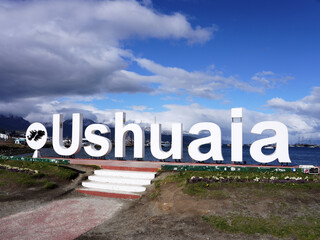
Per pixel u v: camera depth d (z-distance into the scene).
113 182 20.23
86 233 11.33
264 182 16.02
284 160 22.16
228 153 99.38
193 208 13.44
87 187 19.78
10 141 134.12
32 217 13.55
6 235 11.18
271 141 22.64
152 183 19.34
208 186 15.80
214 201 13.91
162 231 11.21
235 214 12.38
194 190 15.35
